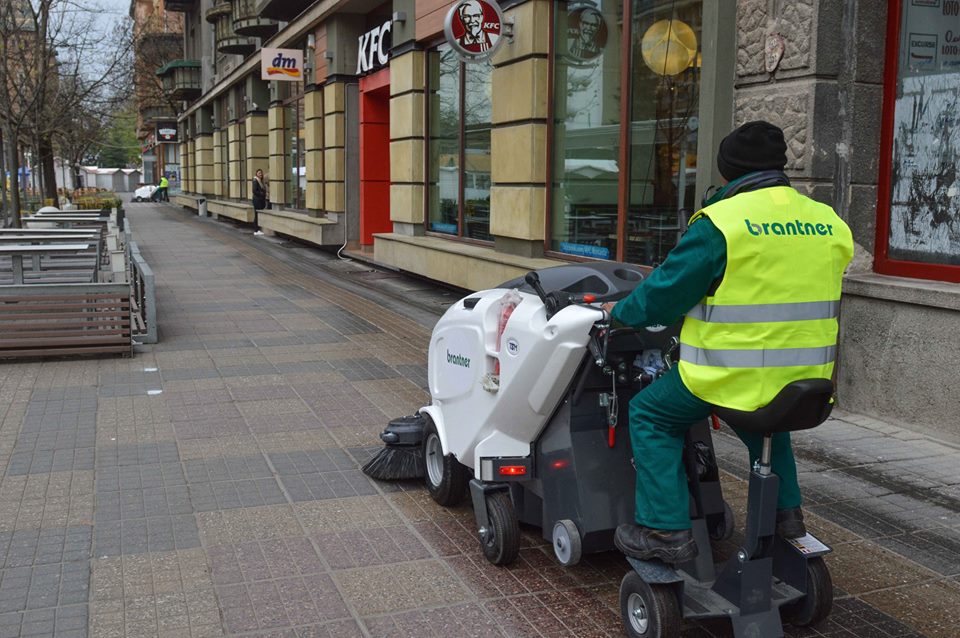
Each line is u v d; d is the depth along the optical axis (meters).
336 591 3.70
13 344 8.02
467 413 4.12
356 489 4.92
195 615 3.48
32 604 3.56
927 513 4.53
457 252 11.60
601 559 4.02
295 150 22.06
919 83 6.06
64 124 27.95
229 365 8.05
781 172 2.99
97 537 4.24
